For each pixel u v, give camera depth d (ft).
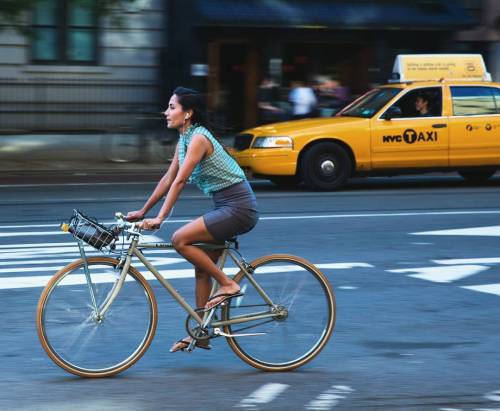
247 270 22.59
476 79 65.05
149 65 91.15
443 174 72.49
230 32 92.58
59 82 88.43
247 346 22.44
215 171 21.84
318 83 95.20
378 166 59.67
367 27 91.76
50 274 32.89
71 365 21.56
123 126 78.23
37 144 84.99
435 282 32.55
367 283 32.27
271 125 60.70
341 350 24.12
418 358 23.34
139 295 22.18
